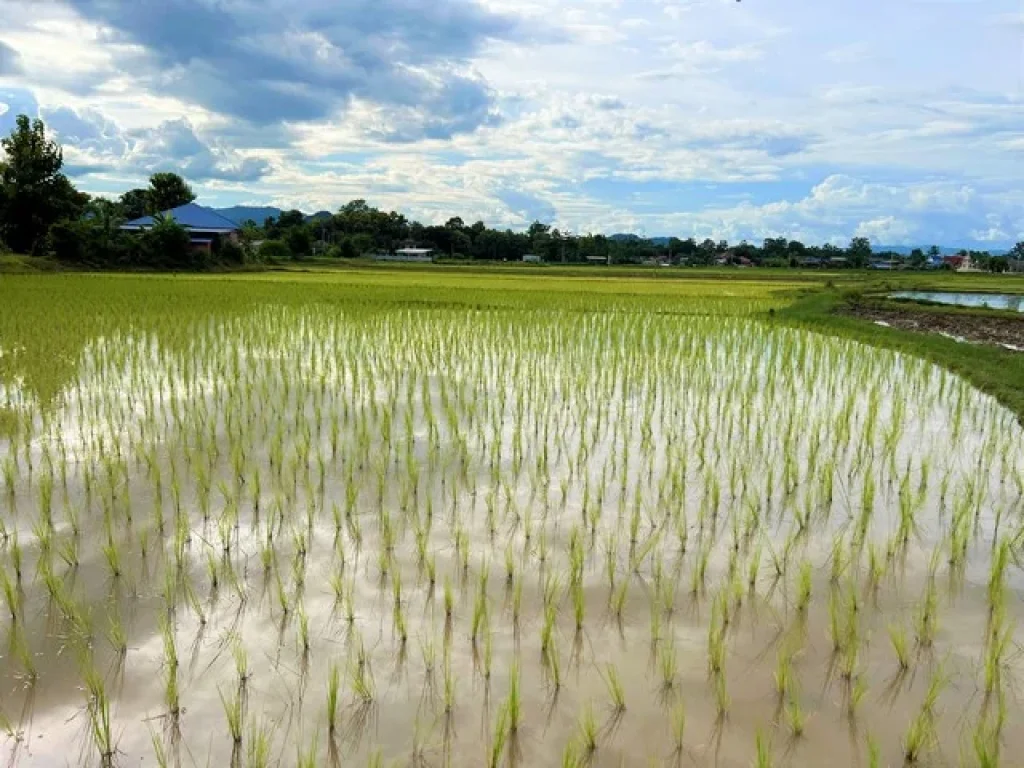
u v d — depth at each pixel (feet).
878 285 136.15
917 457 25.46
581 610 14.44
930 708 12.00
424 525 19.16
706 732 11.57
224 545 17.39
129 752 10.99
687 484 22.61
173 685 11.94
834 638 13.79
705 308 71.31
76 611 14.46
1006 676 13.05
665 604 15.33
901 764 10.93
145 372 35.86
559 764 10.89
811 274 184.96
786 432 27.22
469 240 269.23
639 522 19.65
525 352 42.75
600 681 12.78
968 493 20.94
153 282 90.63
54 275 106.63
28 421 26.84
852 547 18.34
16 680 12.55
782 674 12.48
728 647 13.83
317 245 242.17
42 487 19.08
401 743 11.28
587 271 171.22
